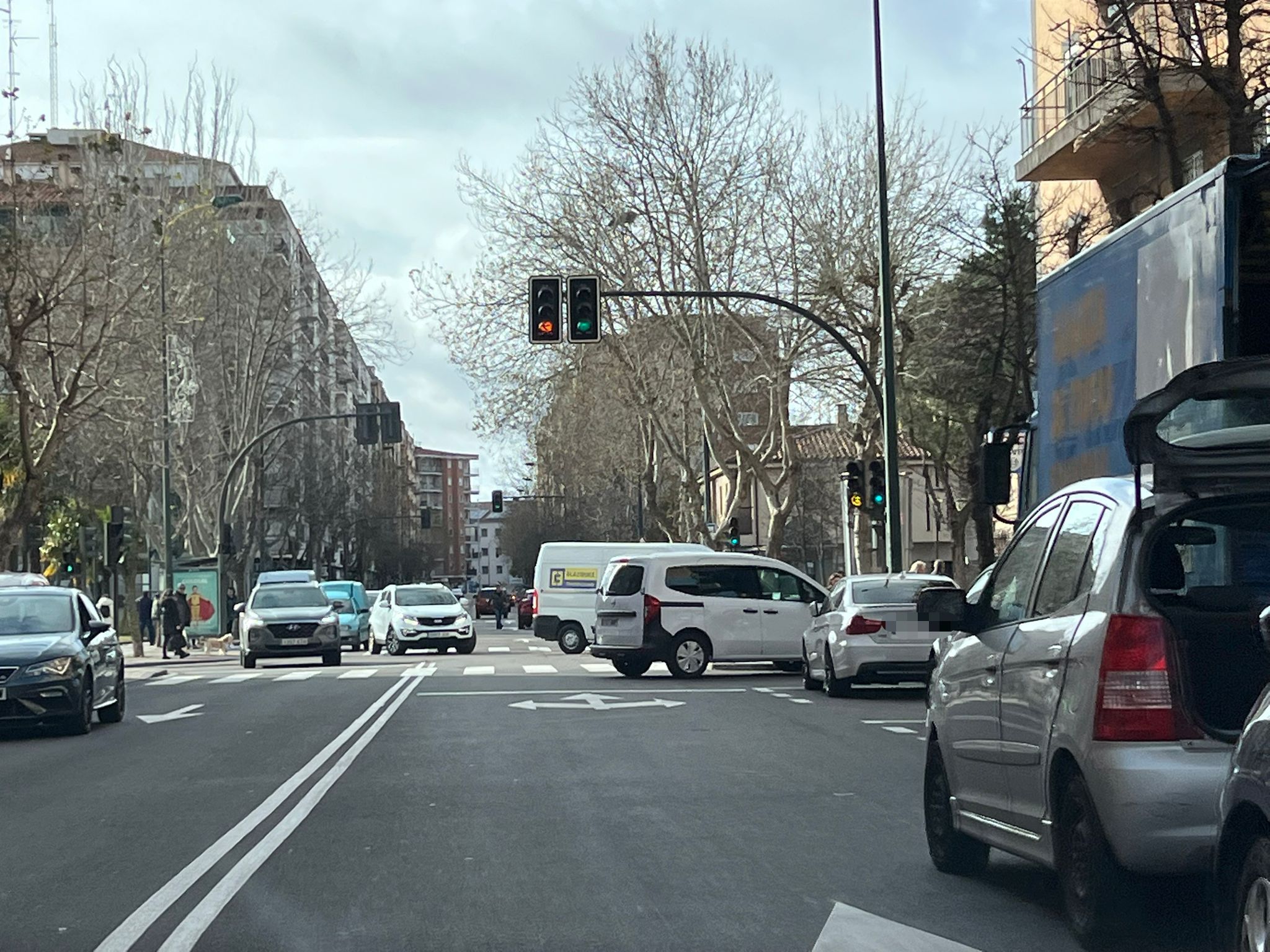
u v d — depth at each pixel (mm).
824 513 84438
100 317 43812
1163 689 6410
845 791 12500
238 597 65062
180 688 28875
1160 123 24078
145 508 61156
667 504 92188
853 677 22422
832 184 46938
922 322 44062
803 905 7973
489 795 12453
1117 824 6367
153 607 56500
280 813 11617
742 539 88938
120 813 11914
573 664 36000
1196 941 6766
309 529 94688
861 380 47188
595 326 28844
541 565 43812
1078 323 13156
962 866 8758
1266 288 10203
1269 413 6918
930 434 46625
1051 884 8539
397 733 18203
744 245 48406
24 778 14547
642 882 8656
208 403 62656
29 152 60656
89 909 8133
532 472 95250
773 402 53125
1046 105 32812
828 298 46875
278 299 64562
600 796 12297
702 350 50500
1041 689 7172
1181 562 6836
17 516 38062
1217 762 6289
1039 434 14508
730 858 9430
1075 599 7059
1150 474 7082
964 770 8406
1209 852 6242
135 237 53625
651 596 28125
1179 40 24656
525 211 49969
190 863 9500
